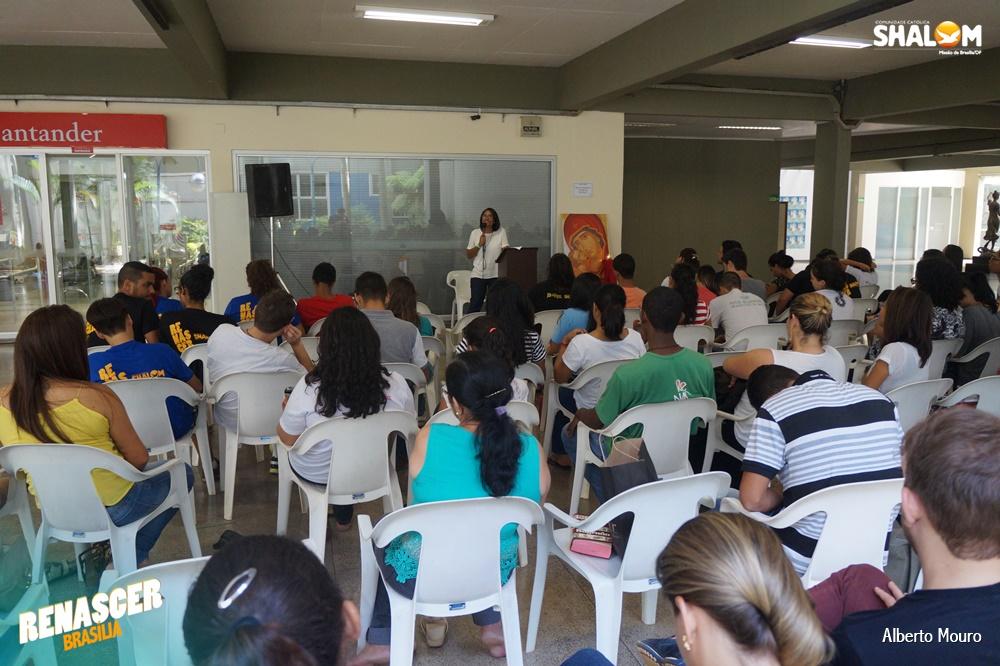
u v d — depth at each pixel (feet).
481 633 8.23
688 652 3.19
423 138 29.96
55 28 23.22
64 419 7.94
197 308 14.37
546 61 29.43
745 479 6.95
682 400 9.66
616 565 7.30
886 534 6.72
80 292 28.27
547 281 19.04
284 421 9.39
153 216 28.14
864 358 14.44
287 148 28.60
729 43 19.17
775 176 49.55
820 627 3.07
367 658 7.43
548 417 14.25
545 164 31.48
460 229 30.99
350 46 26.66
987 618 3.48
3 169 27.07
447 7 21.50
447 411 9.86
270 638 2.47
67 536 8.15
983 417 3.66
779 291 26.61
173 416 11.23
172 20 16.35
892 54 27.63
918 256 69.62
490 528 6.66
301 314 16.53
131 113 26.99
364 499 9.55
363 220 29.91
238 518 11.80
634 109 31.81
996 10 22.04
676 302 10.01
